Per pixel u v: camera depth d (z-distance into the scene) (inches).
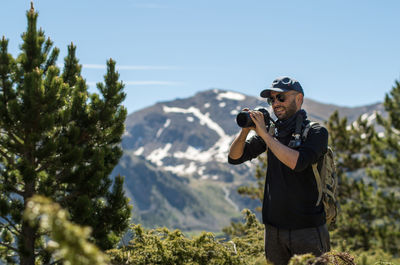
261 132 123.9
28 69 267.9
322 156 126.1
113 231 268.2
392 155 749.3
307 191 124.5
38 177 274.7
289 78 130.9
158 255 167.5
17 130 252.2
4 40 254.4
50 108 256.2
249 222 245.6
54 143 249.4
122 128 298.2
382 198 735.7
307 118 131.7
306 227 123.3
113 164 292.8
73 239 37.7
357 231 712.4
